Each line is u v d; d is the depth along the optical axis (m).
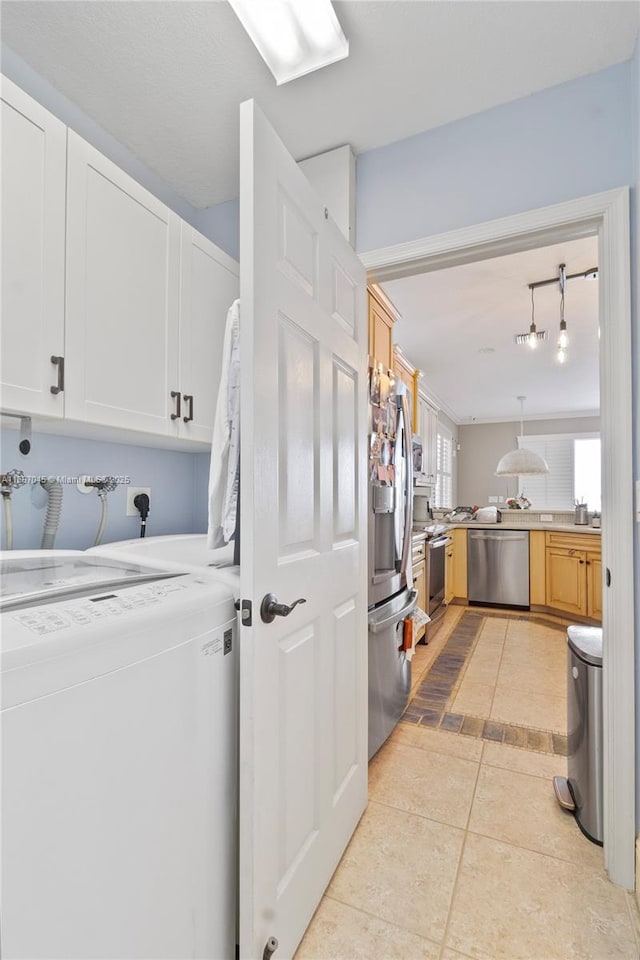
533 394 5.97
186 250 1.61
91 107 1.59
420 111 1.59
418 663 3.14
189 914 0.87
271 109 1.58
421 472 4.54
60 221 1.14
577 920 1.22
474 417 7.57
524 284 2.95
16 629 0.65
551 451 7.40
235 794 1.02
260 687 0.97
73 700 0.66
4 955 0.57
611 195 1.39
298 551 1.19
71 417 1.17
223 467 1.16
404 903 1.27
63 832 0.64
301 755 1.17
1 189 1.01
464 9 1.24
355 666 1.56
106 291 1.28
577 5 1.23
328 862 1.32
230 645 1.00
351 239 1.74
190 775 0.88
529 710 2.44
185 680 0.87
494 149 1.57
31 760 0.60
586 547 4.01
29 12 1.26
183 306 1.59
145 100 1.56
